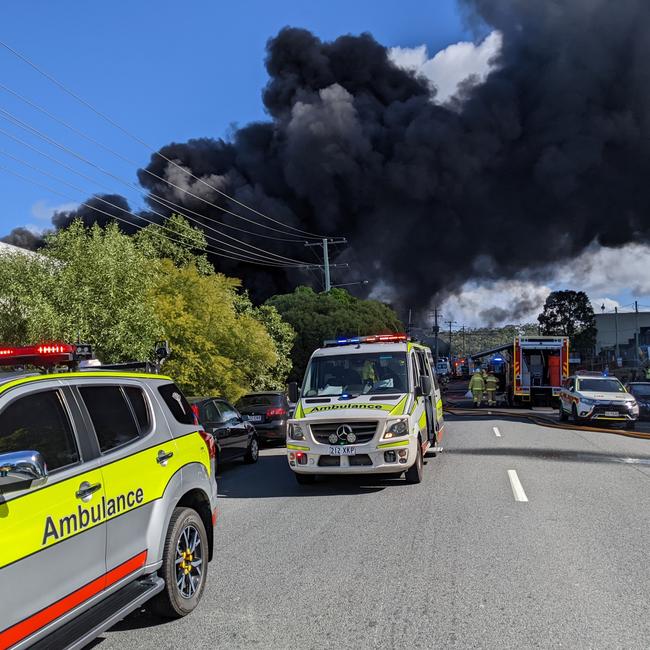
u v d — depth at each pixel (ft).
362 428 33.50
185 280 63.26
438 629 15.60
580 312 303.27
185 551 17.37
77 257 47.09
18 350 15.98
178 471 17.29
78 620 13.08
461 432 63.26
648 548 22.18
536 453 46.85
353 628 15.81
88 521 13.44
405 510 28.76
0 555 11.03
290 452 34.47
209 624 16.43
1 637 10.93
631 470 38.99
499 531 24.58
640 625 15.61
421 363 41.86
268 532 25.86
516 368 110.63
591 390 73.41
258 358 73.56
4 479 10.81
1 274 45.37
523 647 14.48
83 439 14.20
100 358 45.96
